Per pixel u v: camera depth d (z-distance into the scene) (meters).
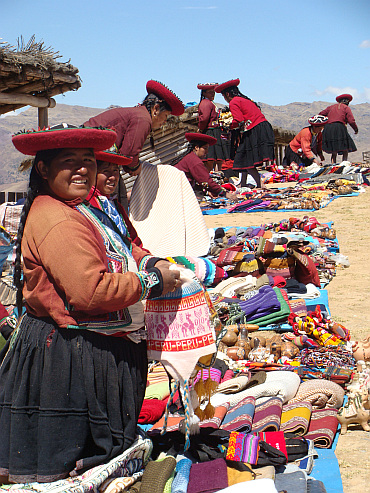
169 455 3.17
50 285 2.83
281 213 12.52
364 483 3.17
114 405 2.93
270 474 3.02
